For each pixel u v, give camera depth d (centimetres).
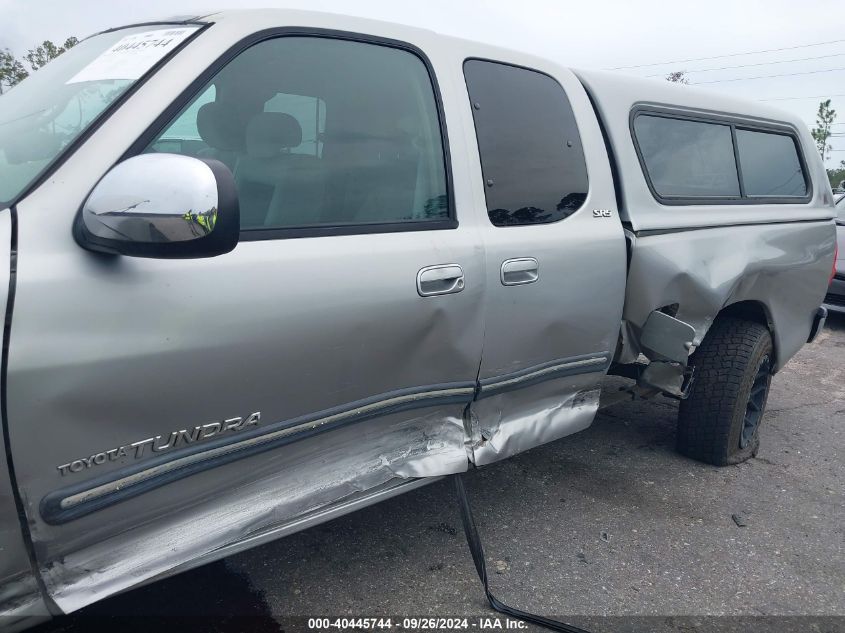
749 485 350
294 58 202
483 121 248
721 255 330
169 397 165
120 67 186
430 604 244
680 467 366
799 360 619
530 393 273
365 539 283
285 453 198
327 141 206
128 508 166
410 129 227
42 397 144
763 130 388
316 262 190
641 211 300
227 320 171
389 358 212
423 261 215
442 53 241
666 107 330
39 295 144
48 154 167
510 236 244
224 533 186
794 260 374
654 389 335
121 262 156
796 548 294
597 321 281
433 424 241
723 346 354
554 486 339
